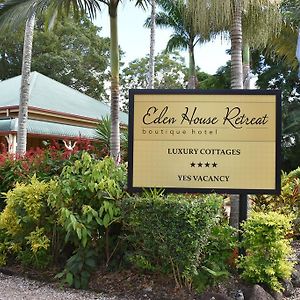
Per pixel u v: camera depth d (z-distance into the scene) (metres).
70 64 33.25
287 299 4.91
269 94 5.34
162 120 5.38
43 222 5.45
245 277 4.90
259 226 4.86
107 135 13.30
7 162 7.02
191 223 4.48
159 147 5.36
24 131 11.37
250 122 5.34
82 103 18.66
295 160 24.66
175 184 5.32
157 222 4.61
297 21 13.17
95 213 4.91
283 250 4.89
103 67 35.38
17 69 34.41
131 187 5.27
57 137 15.38
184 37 19.34
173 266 4.68
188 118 5.37
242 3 6.66
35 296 4.68
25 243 5.55
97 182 5.07
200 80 32.91
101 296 4.73
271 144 5.32
